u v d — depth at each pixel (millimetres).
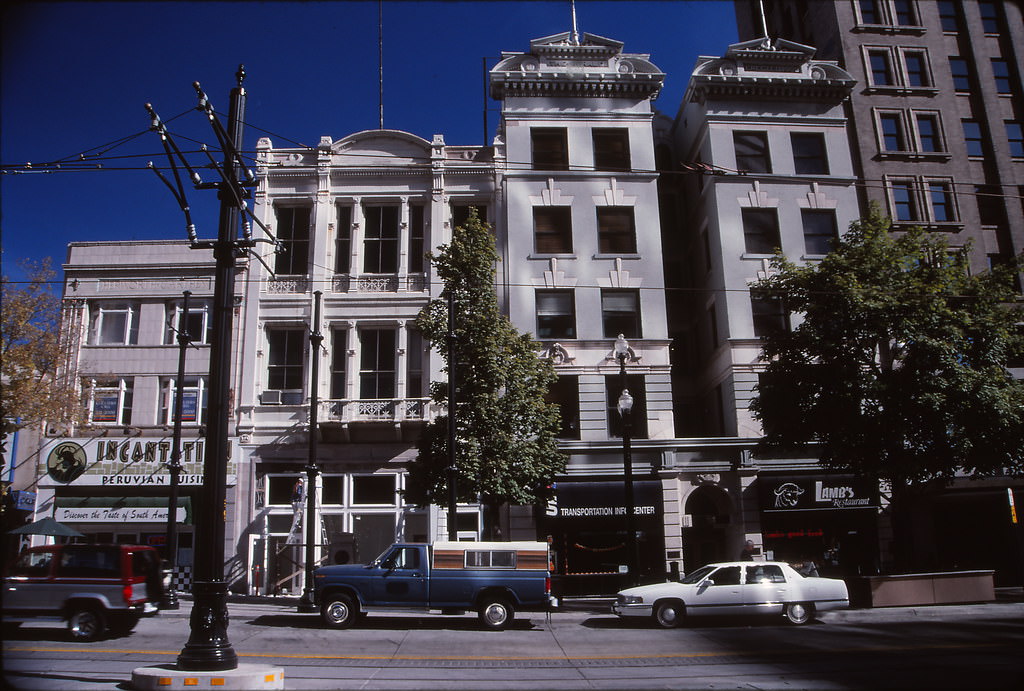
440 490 20156
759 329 27000
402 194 27375
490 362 20641
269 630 15625
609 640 14781
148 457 25125
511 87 28250
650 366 26281
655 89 28594
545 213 27609
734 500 25344
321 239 26750
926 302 19406
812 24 33938
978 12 32469
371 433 25312
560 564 24734
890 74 31234
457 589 16125
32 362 22391
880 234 21266
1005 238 30172
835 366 20391
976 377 18828
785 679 10852
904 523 20109
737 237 27656
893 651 13008
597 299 26781
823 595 17031
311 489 20422
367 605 16031
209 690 9688
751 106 28984
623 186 27859
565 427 25750
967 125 31297
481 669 11852
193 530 24781
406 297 26250
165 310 26609
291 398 25703
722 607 16719
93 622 14273
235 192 11727
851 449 19906
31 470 25188
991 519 26578
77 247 27000
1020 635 14547
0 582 11758
